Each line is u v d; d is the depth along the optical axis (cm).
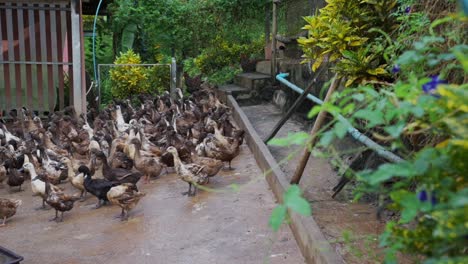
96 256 563
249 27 1798
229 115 1355
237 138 929
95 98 1516
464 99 182
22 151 933
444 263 175
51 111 1312
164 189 826
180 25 1797
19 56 1293
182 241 593
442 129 217
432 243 220
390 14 570
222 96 1594
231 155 906
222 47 1791
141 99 1529
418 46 243
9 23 1267
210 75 1767
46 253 578
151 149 970
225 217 662
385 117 228
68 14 1290
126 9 1772
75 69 1277
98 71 1530
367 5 597
